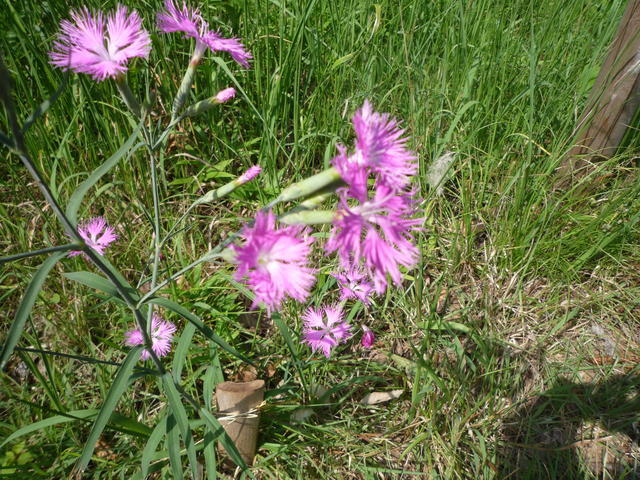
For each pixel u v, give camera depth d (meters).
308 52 0.57
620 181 0.54
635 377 0.45
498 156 0.54
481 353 0.46
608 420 0.43
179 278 0.47
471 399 0.43
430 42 0.61
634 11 0.47
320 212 0.22
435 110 0.55
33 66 0.45
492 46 0.57
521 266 0.51
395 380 0.45
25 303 0.23
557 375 0.45
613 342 0.47
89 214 0.49
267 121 0.52
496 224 0.52
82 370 0.43
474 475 0.40
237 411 0.37
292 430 0.40
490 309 0.48
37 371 0.36
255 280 0.21
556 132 0.56
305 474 0.39
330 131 0.54
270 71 0.56
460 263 0.49
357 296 0.42
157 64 0.52
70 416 0.33
